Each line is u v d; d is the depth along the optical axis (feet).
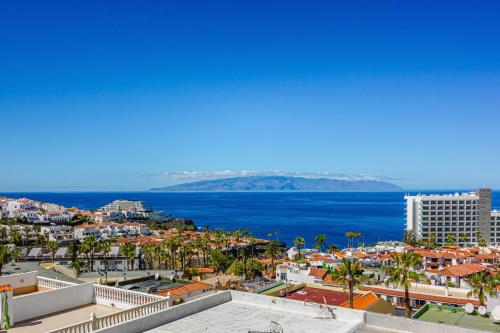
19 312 91.76
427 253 424.87
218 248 590.55
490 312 168.55
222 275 417.69
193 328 80.74
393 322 79.46
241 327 81.20
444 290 241.35
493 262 431.02
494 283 209.26
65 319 93.86
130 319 85.92
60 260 529.45
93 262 498.69
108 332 74.18
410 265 193.88
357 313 83.30
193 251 539.29
